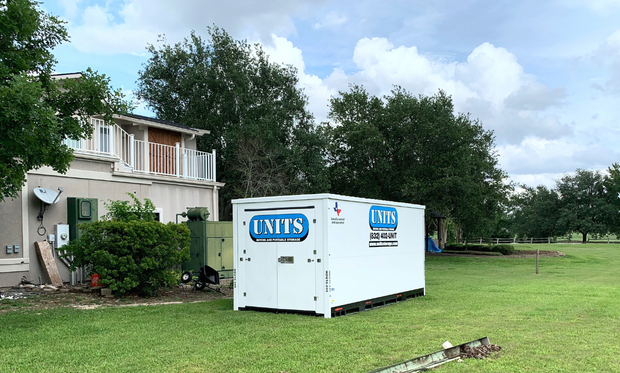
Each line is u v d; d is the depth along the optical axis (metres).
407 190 29.05
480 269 22.78
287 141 29.98
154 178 16.80
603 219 72.12
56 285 12.57
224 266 15.86
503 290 13.60
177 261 11.85
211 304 10.66
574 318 8.89
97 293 11.75
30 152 8.07
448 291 13.45
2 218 12.09
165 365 5.65
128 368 5.52
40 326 7.88
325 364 5.70
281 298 9.55
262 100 29.95
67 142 13.60
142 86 31.20
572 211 74.44
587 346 6.61
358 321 8.58
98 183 14.73
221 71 29.12
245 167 27.34
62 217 13.56
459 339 7.03
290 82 31.02
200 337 7.14
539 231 77.88
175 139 21.09
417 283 12.35
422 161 31.38
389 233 11.27
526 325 8.20
